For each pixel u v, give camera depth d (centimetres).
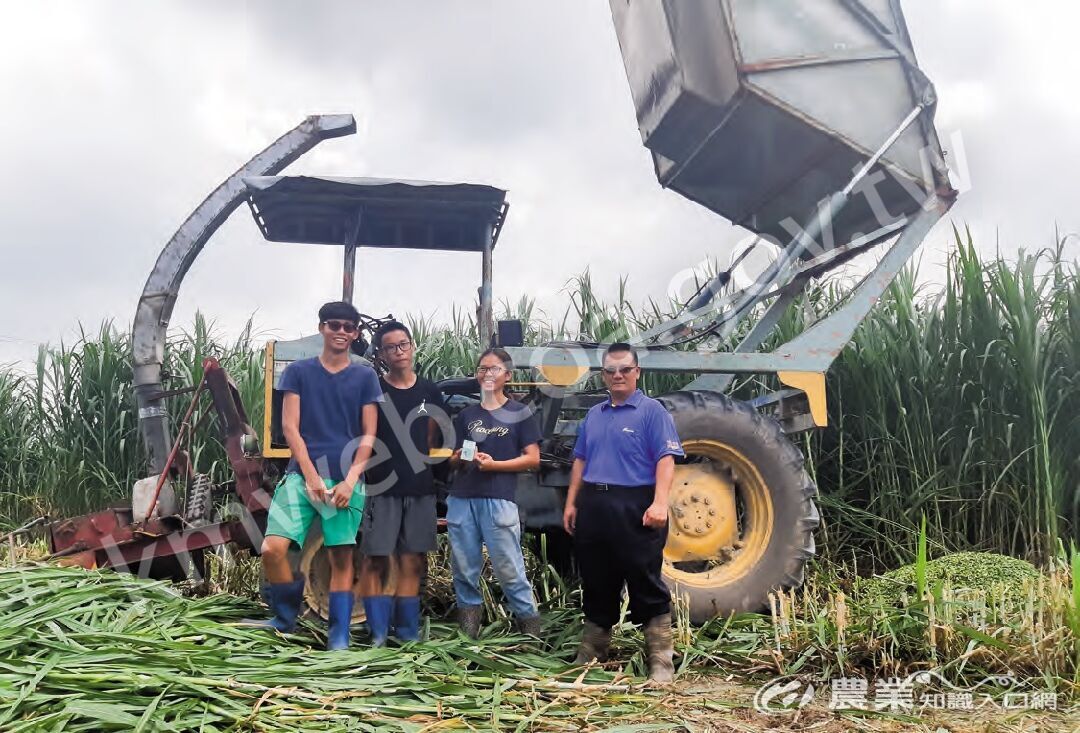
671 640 305
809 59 427
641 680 291
